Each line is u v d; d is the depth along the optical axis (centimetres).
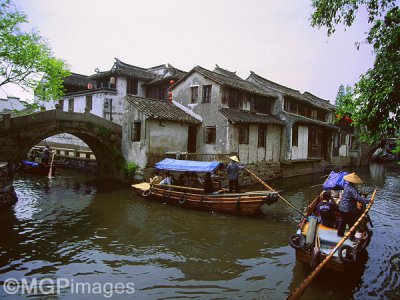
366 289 621
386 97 564
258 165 1959
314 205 977
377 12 597
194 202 1238
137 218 1105
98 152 1973
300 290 497
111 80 2434
